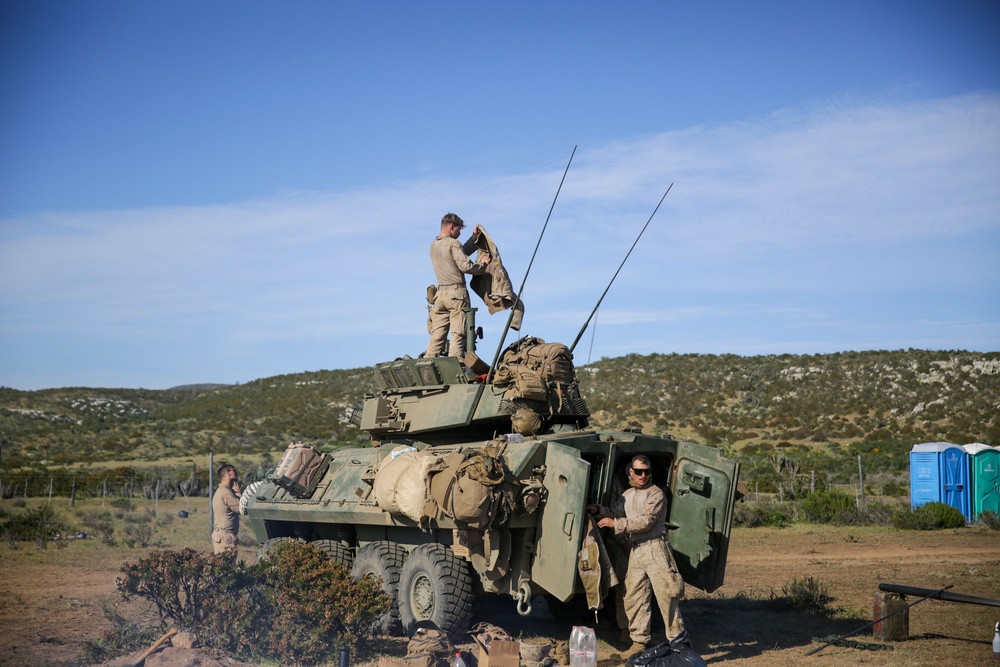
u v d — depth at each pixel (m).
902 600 10.45
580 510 8.96
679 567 10.52
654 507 8.98
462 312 12.57
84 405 94.88
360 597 9.37
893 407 67.75
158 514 29.94
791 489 37.47
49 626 11.11
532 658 8.63
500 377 11.09
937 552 20.22
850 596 13.78
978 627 11.20
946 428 60.53
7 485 39.31
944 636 10.62
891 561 18.45
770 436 63.97
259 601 9.23
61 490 40.00
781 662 9.30
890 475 46.44
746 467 46.88
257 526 14.55
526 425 10.42
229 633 9.00
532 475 9.51
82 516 27.78
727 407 72.69
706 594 14.09
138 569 9.30
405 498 10.09
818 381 76.62
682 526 10.52
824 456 55.00
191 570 9.23
